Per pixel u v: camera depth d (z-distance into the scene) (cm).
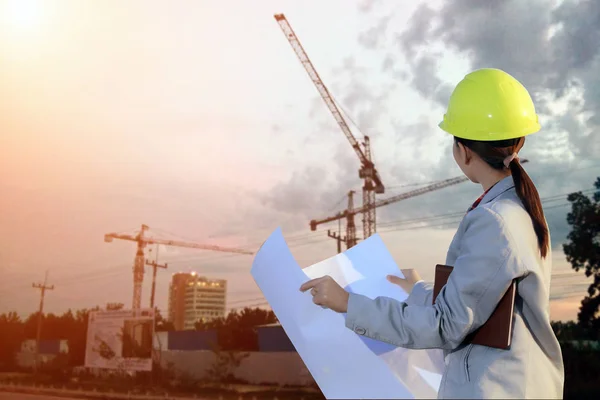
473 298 92
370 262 129
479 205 105
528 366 94
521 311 97
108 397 1396
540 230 98
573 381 1143
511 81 111
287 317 109
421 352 111
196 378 1511
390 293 124
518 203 101
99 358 1581
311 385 1376
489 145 106
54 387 1560
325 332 108
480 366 95
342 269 126
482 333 95
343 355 107
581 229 1262
